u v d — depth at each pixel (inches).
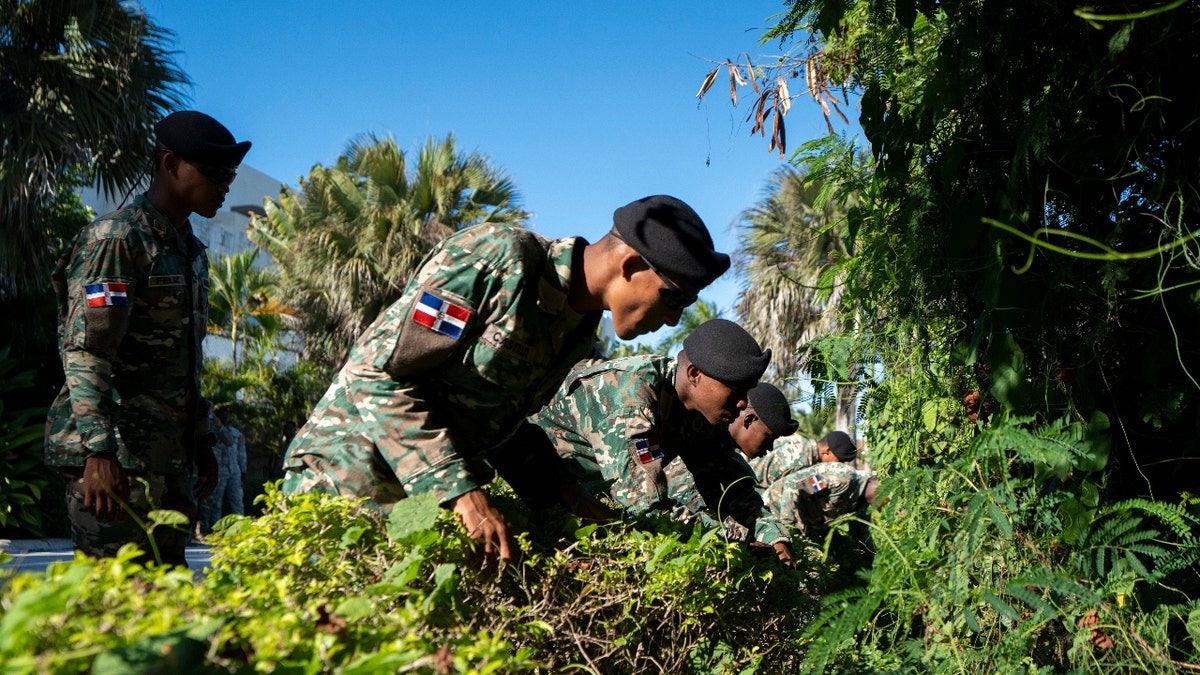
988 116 96.3
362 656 47.1
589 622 79.7
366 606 54.0
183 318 130.6
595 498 114.7
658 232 88.2
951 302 104.8
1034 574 83.9
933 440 115.4
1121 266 87.6
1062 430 90.0
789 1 113.4
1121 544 84.4
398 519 74.4
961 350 104.0
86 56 393.7
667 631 89.1
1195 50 84.7
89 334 118.9
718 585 92.0
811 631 85.1
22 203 398.9
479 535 79.2
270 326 906.7
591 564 83.7
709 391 134.5
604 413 128.3
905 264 107.0
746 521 142.9
